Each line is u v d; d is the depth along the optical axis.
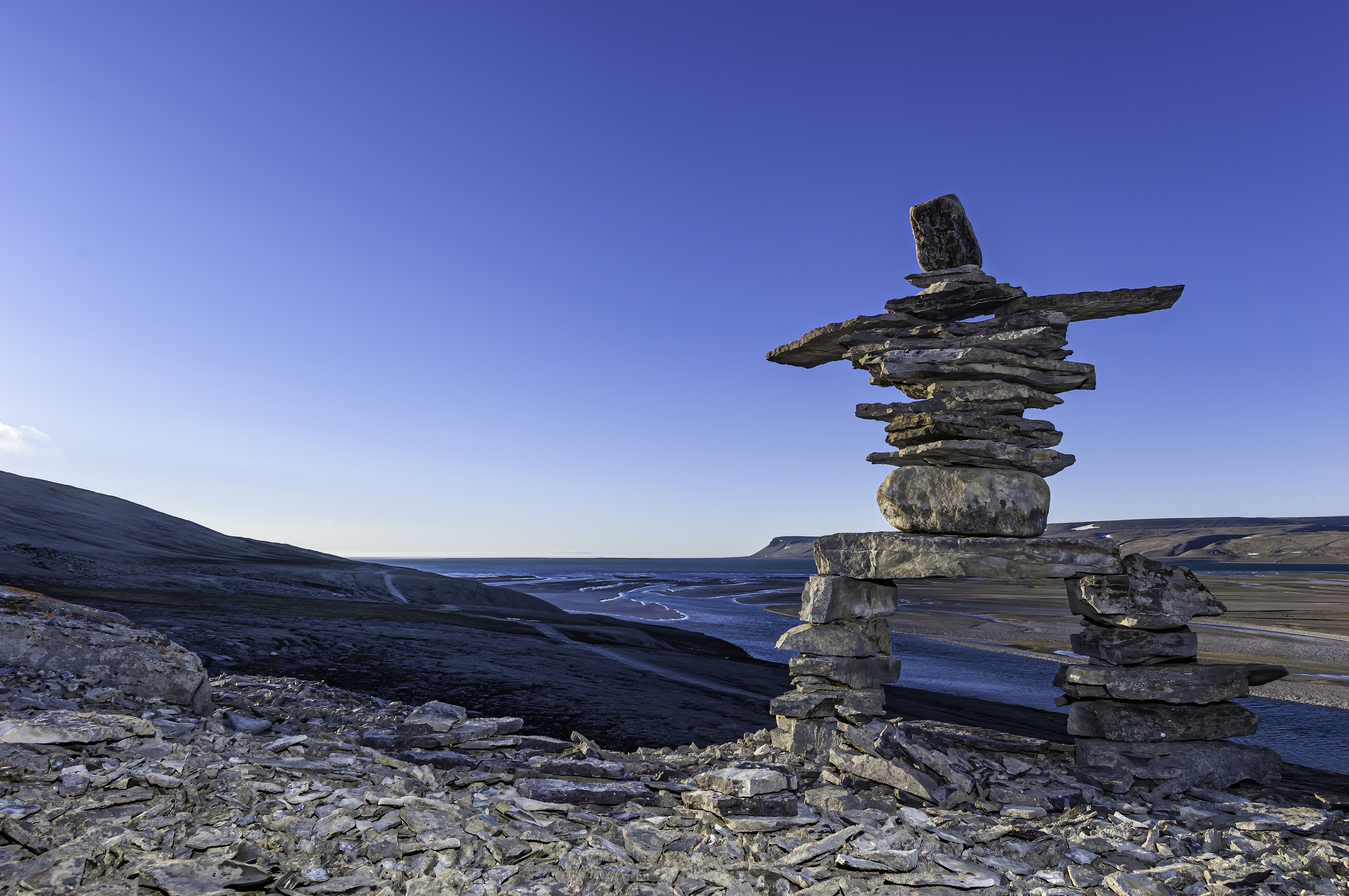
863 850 5.28
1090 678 7.82
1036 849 5.68
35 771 5.11
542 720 13.16
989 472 8.40
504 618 36.56
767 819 5.82
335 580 51.62
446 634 24.48
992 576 8.21
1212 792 7.39
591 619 43.53
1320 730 18.56
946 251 9.25
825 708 8.79
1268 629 43.88
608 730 12.82
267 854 4.48
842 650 8.66
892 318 9.04
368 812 5.24
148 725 6.43
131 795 4.96
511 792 6.24
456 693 15.02
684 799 6.40
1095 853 5.71
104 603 23.42
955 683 25.89
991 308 8.85
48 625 8.33
